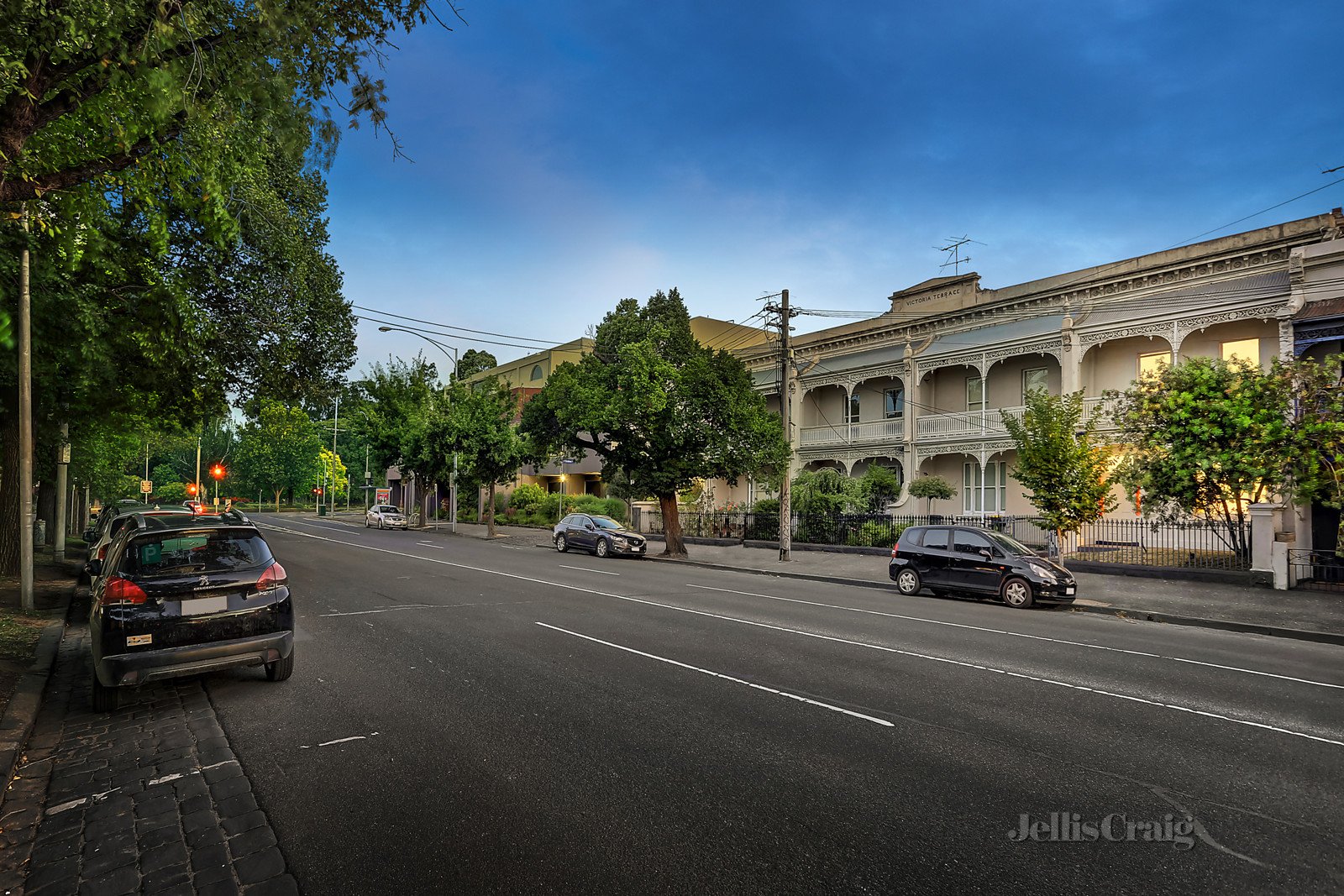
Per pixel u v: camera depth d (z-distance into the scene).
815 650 8.78
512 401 36.03
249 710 6.27
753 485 34.38
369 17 7.29
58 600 12.25
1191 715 6.32
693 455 22.59
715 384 22.08
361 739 5.53
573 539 25.09
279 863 3.69
